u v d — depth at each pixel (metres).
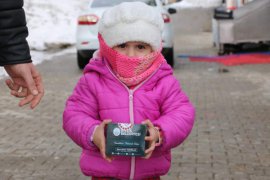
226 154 5.86
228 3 18.81
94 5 12.59
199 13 32.66
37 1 23.64
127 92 2.89
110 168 2.87
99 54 3.01
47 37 19.20
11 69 2.74
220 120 7.50
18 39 2.68
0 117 7.91
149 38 2.84
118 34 2.83
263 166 5.45
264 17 14.25
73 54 16.33
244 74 11.70
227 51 14.75
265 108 8.29
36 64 13.96
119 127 2.62
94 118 2.92
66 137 6.71
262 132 6.83
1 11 2.62
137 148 2.60
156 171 2.92
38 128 7.23
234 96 9.28
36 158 5.79
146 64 2.86
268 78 11.10
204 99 9.02
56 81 11.07
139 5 2.90
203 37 21.16
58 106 8.66
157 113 2.91
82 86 2.95
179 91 2.96
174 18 30.50
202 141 6.39
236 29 14.33
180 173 5.21
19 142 6.50
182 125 2.80
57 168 5.42
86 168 2.90
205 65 13.21
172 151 5.96
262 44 14.86
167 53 12.47
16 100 9.13
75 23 22.14
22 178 5.13
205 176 5.13
